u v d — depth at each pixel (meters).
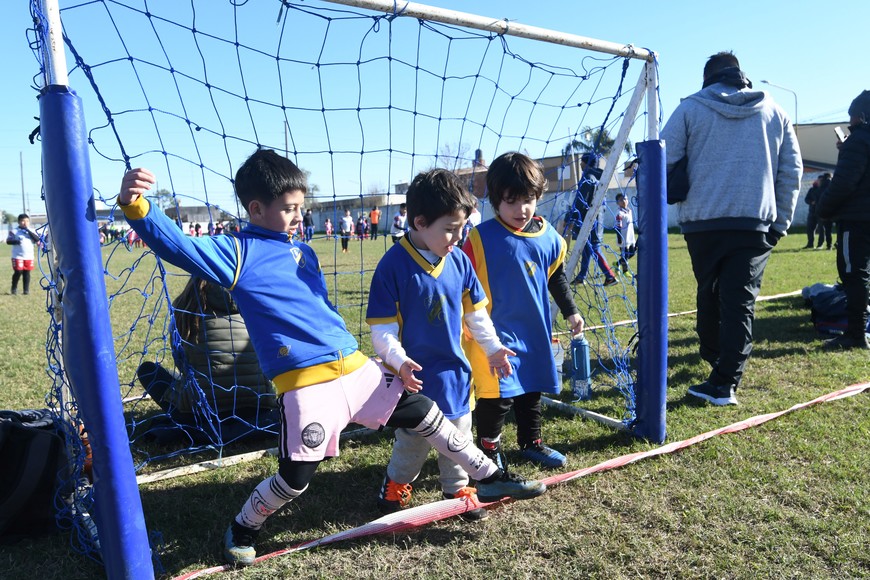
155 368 3.65
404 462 2.51
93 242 1.76
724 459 2.90
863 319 4.77
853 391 3.71
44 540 2.40
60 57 1.71
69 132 1.70
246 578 2.12
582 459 3.03
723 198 3.65
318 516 2.55
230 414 3.44
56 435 2.48
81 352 1.75
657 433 3.14
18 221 11.62
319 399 2.09
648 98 3.08
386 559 2.22
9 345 6.18
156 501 2.72
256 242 2.13
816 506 2.45
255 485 2.88
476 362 2.69
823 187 14.16
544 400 3.87
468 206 2.25
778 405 3.61
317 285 2.26
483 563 2.18
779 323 5.84
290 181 2.15
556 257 2.87
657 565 2.11
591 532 2.33
